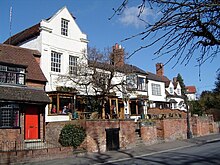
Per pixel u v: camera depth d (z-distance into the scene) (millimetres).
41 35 25500
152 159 17203
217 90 47125
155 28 3412
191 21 3404
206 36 3648
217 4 3104
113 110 30734
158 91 45219
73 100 25797
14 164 15656
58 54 26828
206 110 47156
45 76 25016
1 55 22000
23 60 23297
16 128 19531
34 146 19219
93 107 27172
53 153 17828
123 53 27984
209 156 17328
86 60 27859
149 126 26594
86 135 20094
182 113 37344
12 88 20281
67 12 28000
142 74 40500
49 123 21734
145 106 38344
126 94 30281
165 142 28094
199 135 34625
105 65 27578
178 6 3227
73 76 26719
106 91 26828
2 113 19000
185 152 20438
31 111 21625
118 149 22531
